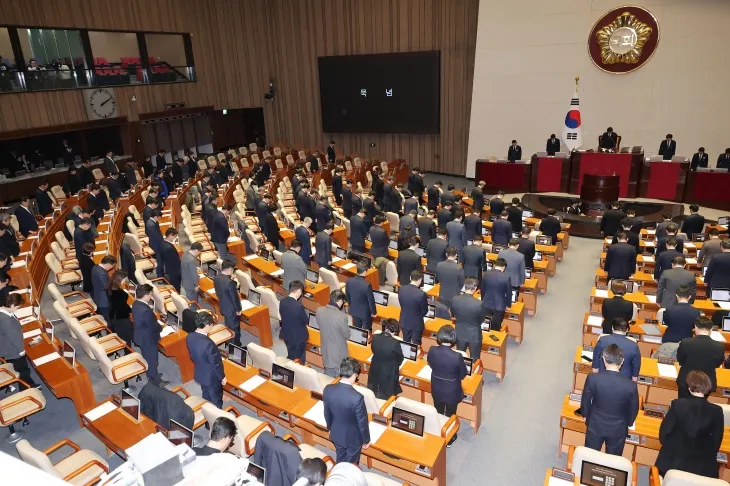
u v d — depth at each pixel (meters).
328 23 25.69
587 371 6.93
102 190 16.06
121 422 5.86
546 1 20.02
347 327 6.96
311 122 27.69
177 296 8.40
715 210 16.42
